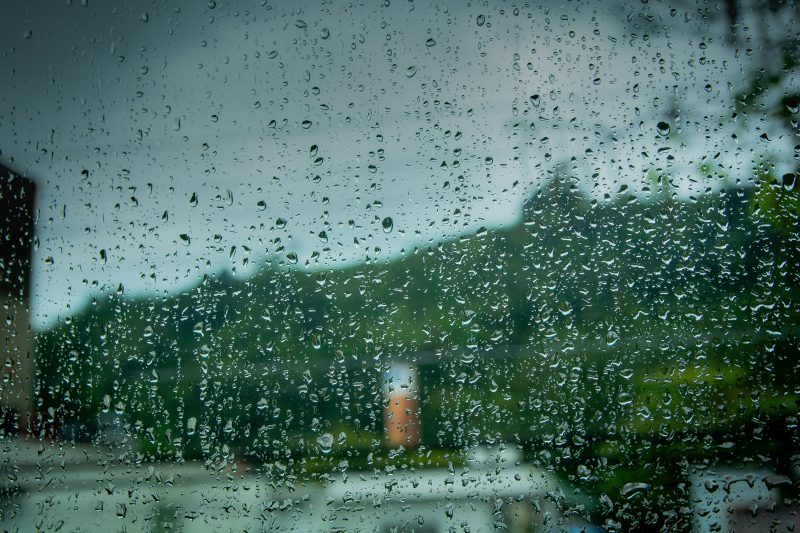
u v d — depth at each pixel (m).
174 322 1.74
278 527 1.43
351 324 1.73
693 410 1.49
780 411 1.45
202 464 1.55
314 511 1.44
